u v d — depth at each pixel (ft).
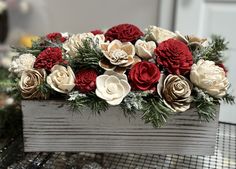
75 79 1.26
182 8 3.00
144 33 1.45
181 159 1.42
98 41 1.33
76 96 1.22
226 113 2.03
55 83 1.25
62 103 1.28
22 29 3.87
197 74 1.22
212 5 2.95
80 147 1.37
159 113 1.21
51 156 1.44
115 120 1.31
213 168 1.36
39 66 1.30
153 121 1.21
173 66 1.23
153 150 1.37
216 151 1.46
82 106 1.23
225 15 2.94
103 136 1.35
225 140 1.54
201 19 3.01
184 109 1.22
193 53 1.34
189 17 3.02
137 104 1.19
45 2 3.65
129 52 1.28
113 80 1.23
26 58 1.39
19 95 1.36
